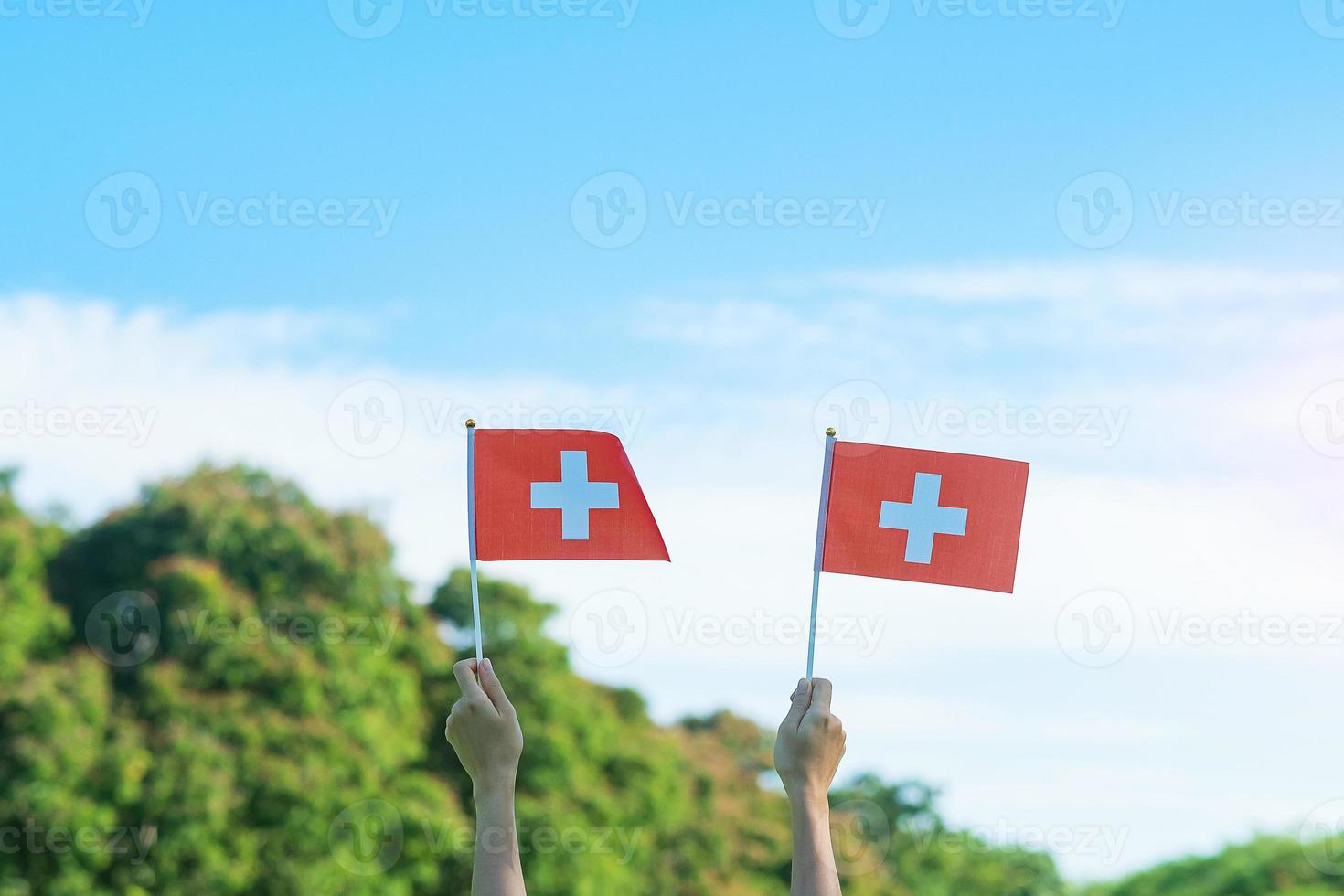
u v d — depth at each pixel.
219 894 15.74
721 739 20.91
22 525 16.89
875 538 3.60
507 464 3.62
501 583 19.11
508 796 2.49
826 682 2.70
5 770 15.51
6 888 15.18
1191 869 19.36
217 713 16.45
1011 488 3.61
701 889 18.59
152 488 17.61
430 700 18.14
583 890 17.36
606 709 19.19
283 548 17.56
